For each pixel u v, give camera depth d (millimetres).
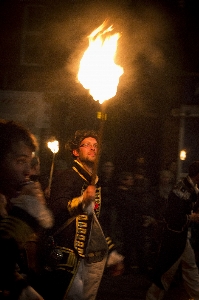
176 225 6086
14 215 2352
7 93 14336
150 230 9484
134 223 9383
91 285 4285
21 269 2662
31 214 2361
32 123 14125
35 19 14688
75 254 4164
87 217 4227
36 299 2301
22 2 14680
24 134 2385
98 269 4312
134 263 9578
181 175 13844
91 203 4012
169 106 13953
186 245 6410
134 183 9555
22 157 2365
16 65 14539
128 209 9312
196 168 6078
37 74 14305
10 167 2357
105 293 8250
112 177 9273
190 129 13898
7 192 2369
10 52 14633
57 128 14000
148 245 9492
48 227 2414
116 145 14047
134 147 14055
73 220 4195
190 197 6098
